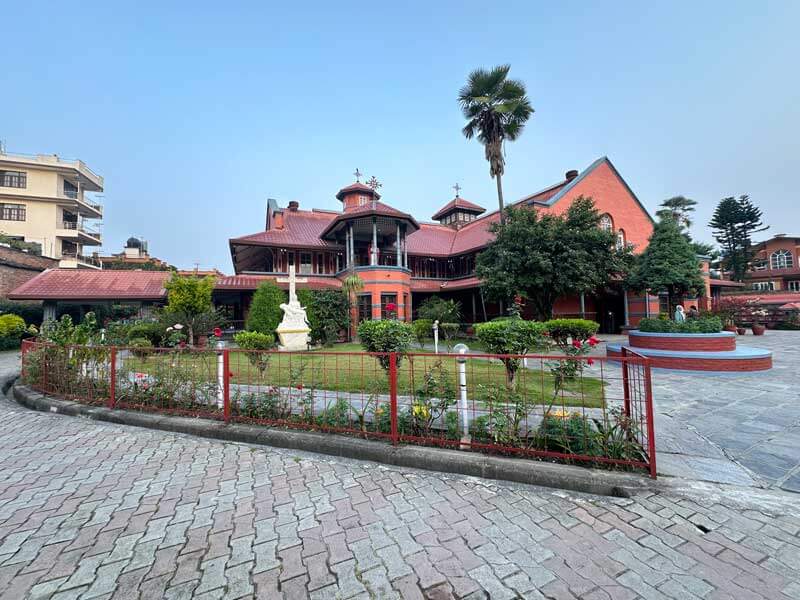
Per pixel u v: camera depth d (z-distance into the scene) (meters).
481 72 16.39
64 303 19.64
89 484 3.47
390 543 2.48
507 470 3.40
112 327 9.50
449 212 32.16
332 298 16.97
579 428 3.60
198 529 2.69
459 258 25.50
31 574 2.23
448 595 1.99
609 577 2.10
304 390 5.76
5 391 7.90
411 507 2.96
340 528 2.67
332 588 2.06
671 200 28.81
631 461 3.25
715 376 8.09
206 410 5.21
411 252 24.00
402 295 19.38
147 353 5.74
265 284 16.30
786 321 23.61
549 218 15.05
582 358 3.62
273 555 2.37
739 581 2.05
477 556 2.32
